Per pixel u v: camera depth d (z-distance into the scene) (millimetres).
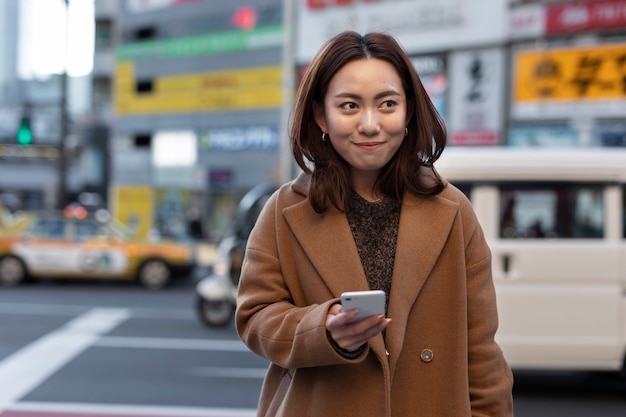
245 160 27500
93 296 13234
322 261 1528
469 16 17078
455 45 17297
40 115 18688
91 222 14820
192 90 29062
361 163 1520
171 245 14820
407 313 1516
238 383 6676
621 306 5828
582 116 15586
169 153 29906
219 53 28156
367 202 1594
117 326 9789
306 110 1577
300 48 19906
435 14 17547
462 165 6039
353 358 1393
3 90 52562
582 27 15438
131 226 30766
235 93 27750
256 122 27172
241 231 9633
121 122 31422
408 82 1556
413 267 1525
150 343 8578
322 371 1509
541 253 5859
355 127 1502
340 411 1480
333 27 19281
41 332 9211
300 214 1577
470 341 1596
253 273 1604
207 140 28609
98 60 36562
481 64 16922
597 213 5934
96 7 36062
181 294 13906
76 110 45000
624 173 5918
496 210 6008
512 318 5855
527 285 5863
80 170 37531
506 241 5941
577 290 5836
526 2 16203
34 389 6344
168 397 6148
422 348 1545
